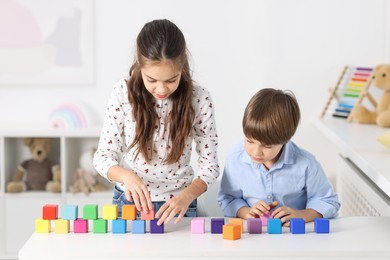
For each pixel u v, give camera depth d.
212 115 1.86
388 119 2.79
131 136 1.87
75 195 3.32
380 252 1.45
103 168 1.78
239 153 1.92
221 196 1.96
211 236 1.57
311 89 3.30
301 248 1.47
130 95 1.80
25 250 1.46
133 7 3.43
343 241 1.53
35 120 3.51
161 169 1.91
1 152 3.30
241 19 3.42
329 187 1.89
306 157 1.87
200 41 3.44
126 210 1.59
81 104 3.41
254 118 1.69
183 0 3.42
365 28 3.26
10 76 3.47
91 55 3.45
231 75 3.45
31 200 3.32
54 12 3.44
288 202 1.93
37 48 3.46
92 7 3.43
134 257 1.46
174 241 1.53
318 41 3.27
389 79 2.85
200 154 1.89
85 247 1.48
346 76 3.27
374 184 2.43
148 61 1.64
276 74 3.30
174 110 1.81
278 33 3.28
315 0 3.25
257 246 1.48
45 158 3.46
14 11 3.44
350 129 2.80
